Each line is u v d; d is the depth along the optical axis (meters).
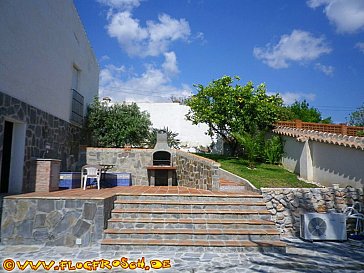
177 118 21.02
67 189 8.73
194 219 6.52
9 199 5.90
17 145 7.62
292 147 11.49
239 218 6.68
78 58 12.59
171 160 12.60
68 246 5.78
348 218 7.38
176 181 12.27
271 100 14.62
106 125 13.80
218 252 5.64
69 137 11.47
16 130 7.68
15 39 7.07
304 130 10.72
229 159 13.93
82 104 13.14
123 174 11.47
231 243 5.77
